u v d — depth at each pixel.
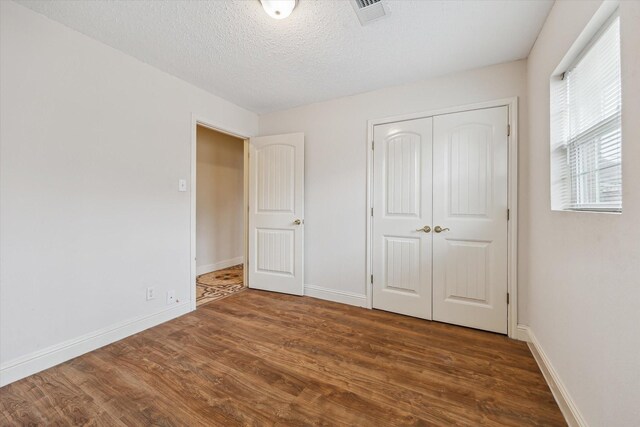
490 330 2.27
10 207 1.57
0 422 1.29
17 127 1.59
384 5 1.60
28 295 1.64
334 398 1.47
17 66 1.59
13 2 1.57
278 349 1.98
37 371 1.67
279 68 2.33
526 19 1.70
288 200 3.20
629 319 0.91
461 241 2.38
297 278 3.16
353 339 2.13
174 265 2.52
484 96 2.28
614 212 1.11
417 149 2.55
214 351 1.94
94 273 1.95
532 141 1.99
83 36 1.88
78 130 1.86
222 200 4.62
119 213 2.09
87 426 1.28
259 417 1.34
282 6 1.57
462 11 1.64
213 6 1.61
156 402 1.43
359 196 2.85
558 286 1.50
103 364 1.77
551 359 1.59
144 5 1.60
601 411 1.07
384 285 2.72
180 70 2.37
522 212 2.14
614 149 1.15
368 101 2.78
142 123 2.24
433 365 1.78
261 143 3.33
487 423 1.31
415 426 1.29
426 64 2.25
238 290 3.38
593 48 1.28
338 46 2.01
